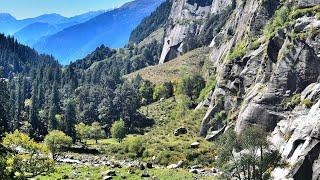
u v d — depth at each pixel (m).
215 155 129.25
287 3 146.75
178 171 114.69
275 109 124.12
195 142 142.25
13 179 52.12
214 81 189.50
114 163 126.31
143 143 151.00
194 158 130.00
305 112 113.00
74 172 106.06
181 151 137.12
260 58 146.50
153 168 118.12
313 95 115.94
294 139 99.44
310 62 122.88
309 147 95.00
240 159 77.38
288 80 125.06
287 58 126.81
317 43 122.81
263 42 151.12
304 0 137.88
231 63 160.88
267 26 156.00
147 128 197.25
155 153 138.88
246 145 78.56
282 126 113.94
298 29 128.50
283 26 135.12
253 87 137.25
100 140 192.25
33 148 63.91
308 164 93.81
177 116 192.50
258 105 127.25
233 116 143.88
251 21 166.50
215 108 154.50
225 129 143.00
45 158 64.38
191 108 194.00
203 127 154.38
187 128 165.88
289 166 94.00
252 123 127.06
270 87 127.75
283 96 124.75
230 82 155.75
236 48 172.75
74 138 177.75
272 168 88.38
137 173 107.75
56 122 189.38
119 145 155.88
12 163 55.00
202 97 196.00
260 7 166.00
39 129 191.12
